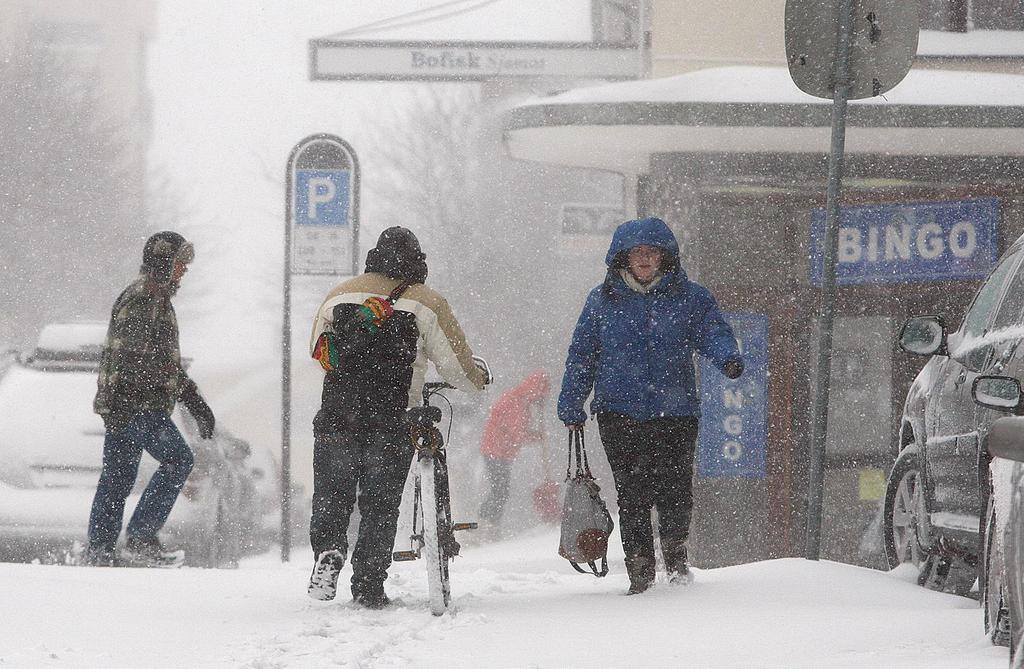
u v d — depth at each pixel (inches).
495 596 1013.8
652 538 1012.5
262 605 954.1
